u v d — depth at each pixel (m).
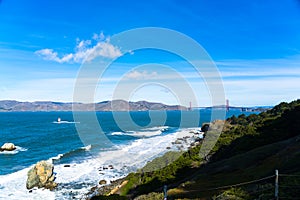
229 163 22.09
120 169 28.48
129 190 22.47
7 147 49.03
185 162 25.02
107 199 17.30
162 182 22.03
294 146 20.30
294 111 30.22
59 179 28.81
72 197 24.03
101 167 31.17
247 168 19.59
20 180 29.33
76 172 30.91
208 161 25.64
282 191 10.79
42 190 26.02
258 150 23.44
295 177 12.25
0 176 31.39
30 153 46.34
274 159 19.14
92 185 26.67
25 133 71.88
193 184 18.03
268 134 28.77
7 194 24.97
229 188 15.34
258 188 12.59
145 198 15.77
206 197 14.49
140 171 24.92
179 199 14.52
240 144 28.31
